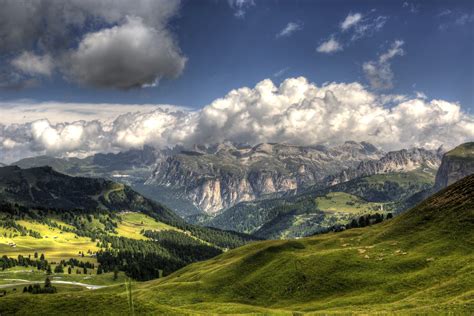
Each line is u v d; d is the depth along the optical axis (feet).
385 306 345.51
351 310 355.77
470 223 473.67
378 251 499.51
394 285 404.36
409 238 514.27
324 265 499.10
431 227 516.32
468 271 369.91
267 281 515.50
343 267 481.46
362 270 461.78
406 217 589.73
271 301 475.31
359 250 516.73
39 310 324.60
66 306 331.98
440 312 281.33
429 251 453.17
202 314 346.54
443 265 407.85
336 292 441.68
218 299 515.50
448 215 520.83
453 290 339.57
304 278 489.26
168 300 531.50
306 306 423.23
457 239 454.40
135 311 328.08
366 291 416.87
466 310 274.77
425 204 590.96
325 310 377.50
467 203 520.42
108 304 337.72
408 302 341.21
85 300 342.85
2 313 317.01
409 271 427.74
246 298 501.15
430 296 343.87
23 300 339.77
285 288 487.20
